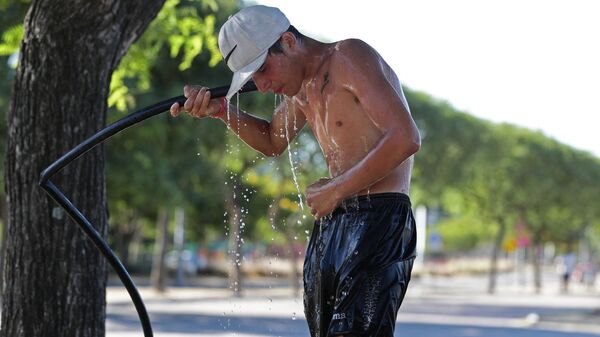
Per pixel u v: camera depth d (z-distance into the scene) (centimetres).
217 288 5188
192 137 3172
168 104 507
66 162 518
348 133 467
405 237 479
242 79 467
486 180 6294
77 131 707
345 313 470
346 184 452
